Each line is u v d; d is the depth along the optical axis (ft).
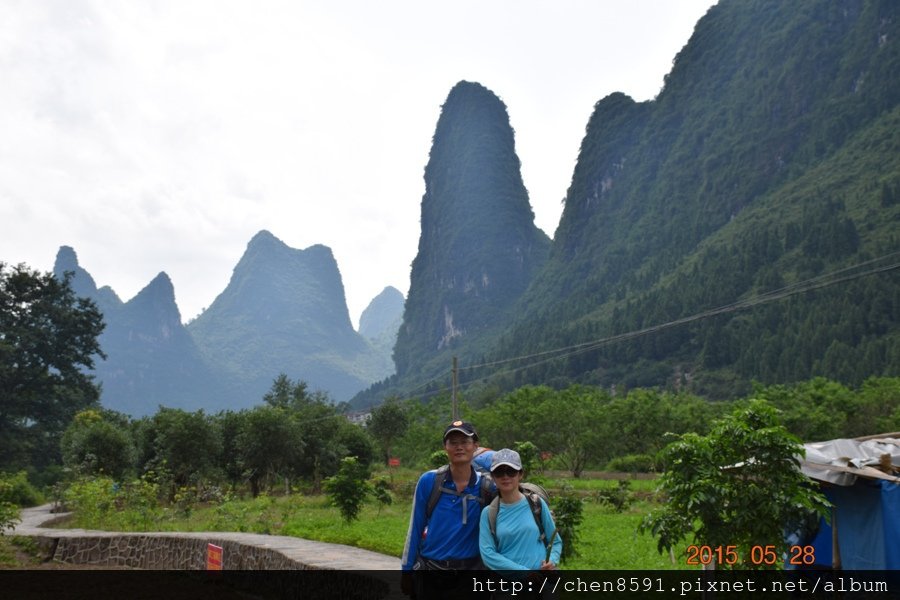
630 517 81.97
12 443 239.09
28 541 68.74
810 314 436.76
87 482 95.86
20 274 265.13
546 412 180.14
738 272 517.55
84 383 274.77
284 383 333.62
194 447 141.18
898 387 191.72
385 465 232.73
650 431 179.11
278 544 47.44
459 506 17.92
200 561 53.21
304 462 167.22
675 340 497.87
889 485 35.42
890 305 419.74
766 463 30.71
